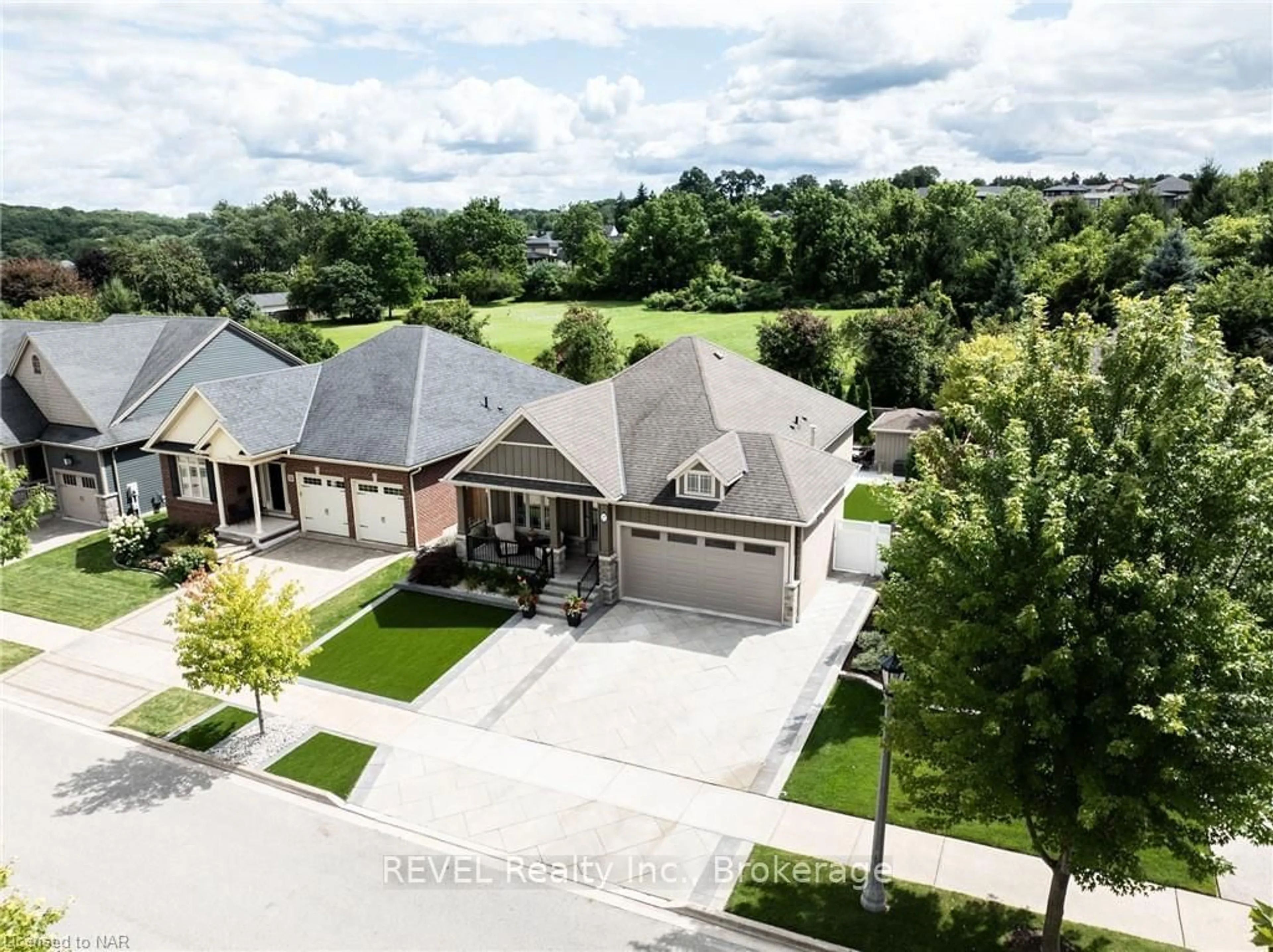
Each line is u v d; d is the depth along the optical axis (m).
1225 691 9.07
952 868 13.74
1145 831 9.51
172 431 31.08
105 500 32.81
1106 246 70.44
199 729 18.88
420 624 23.47
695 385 27.14
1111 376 11.16
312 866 14.37
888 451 38.78
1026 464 10.32
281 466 31.67
